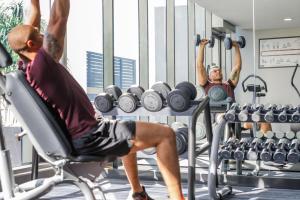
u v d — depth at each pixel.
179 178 2.06
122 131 1.95
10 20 3.74
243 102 4.13
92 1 4.60
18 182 3.62
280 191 3.41
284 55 4.11
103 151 1.91
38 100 1.77
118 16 4.86
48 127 1.77
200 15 4.68
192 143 2.67
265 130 3.72
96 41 4.67
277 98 4.09
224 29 4.37
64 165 1.83
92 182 2.03
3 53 1.79
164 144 2.04
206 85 4.12
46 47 1.88
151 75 5.50
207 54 4.38
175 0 5.63
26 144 4.00
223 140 3.69
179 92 3.18
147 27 5.35
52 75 1.85
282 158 3.15
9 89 1.79
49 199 3.18
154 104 3.34
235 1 4.34
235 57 4.12
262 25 4.20
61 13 1.91
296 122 3.11
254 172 3.80
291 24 4.11
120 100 3.48
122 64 4.98
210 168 3.04
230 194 3.29
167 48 5.65
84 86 4.60
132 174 2.51
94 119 1.97
